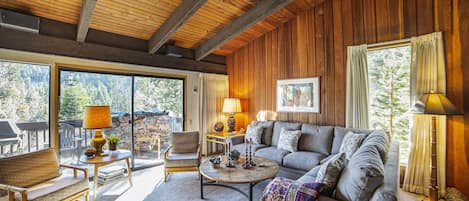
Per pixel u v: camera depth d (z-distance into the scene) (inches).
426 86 119.9
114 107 157.0
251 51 206.2
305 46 170.7
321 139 146.3
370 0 142.1
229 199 116.6
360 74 142.9
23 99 121.3
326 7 160.1
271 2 140.6
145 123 173.3
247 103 210.2
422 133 121.7
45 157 103.4
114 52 151.0
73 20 132.4
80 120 142.4
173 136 163.8
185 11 129.9
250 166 114.4
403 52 133.1
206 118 206.5
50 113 129.0
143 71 168.9
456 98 115.0
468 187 113.0
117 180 130.3
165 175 141.3
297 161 132.7
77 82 140.9
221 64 223.1
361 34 145.1
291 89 178.4
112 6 127.2
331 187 69.1
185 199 117.1
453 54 115.6
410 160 124.8
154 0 128.6
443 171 117.0
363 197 57.7
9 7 112.3
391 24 134.1
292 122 176.9
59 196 90.7
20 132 120.4
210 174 104.8
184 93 197.5
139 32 157.6
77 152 141.1
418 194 121.6
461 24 113.6
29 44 119.6
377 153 76.4
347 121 146.9
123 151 135.6
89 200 112.8
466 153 113.6
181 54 186.1
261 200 70.4
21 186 92.5
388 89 138.6
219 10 151.9
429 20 121.8
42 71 127.0
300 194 62.9
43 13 122.3
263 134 175.9
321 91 162.9
